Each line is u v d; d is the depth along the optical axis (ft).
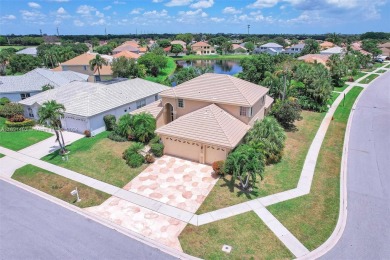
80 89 131.85
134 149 87.35
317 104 141.49
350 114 135.95
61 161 87.40
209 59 454.81
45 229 57.98
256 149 79.10
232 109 94.73
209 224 58.44
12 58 270.26
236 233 55.72
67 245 53.57
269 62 206.59
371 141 102.27
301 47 451.94
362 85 206.28
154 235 55.72
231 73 307.58
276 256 50.06
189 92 102.47
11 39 599.57
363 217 60.29
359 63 282.36
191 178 76.18
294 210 62.44
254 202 65.46
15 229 58.13
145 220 60.13
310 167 82.12
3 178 78.84
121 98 126.00
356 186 72.49
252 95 98.73
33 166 84.94
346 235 55.06
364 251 51.13
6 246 53.52
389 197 67.67
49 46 371.15
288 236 54.75
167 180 75.51
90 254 51.37
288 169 80.74
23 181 77.05
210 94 99.04
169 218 60.64
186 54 499.10
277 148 83.30
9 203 67.15
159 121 106.93
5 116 130.52
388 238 54.19
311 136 107.14
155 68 270.67
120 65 218.38
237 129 87.10
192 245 53.01
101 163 85.51
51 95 128.67
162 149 88.94
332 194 68.64
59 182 75.82
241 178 69.97
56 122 88.58
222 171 75.66
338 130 113.91
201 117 88.02
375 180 75.41
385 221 59.00
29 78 165.07
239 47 508.94
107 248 52.70
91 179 77.05
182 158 87.56
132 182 74.95
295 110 115.96
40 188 73.46
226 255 50.44
